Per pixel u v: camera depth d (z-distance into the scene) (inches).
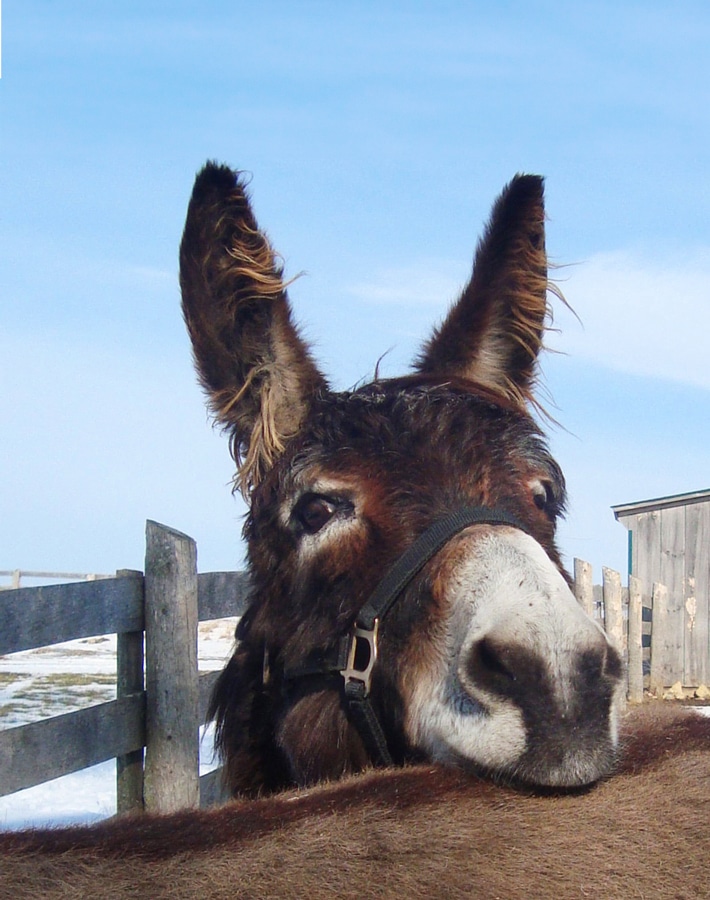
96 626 90.7
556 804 44.4
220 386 60.5
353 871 39.1
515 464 54.7
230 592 110.7
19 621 81.8
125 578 94.8
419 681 49.3
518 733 44.8
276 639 56.4
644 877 41.1
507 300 64.3
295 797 44.7
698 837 43.6
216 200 58.6
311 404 59.1
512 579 47.3
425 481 53.1
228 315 59.6
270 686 57.2
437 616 49.4
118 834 40.7
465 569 49.2
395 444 54.4
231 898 37.6
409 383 58.3
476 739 45.8
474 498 52.6
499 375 64.9
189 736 96.7
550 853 41.2
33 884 37.7
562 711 44.7
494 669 45.6
